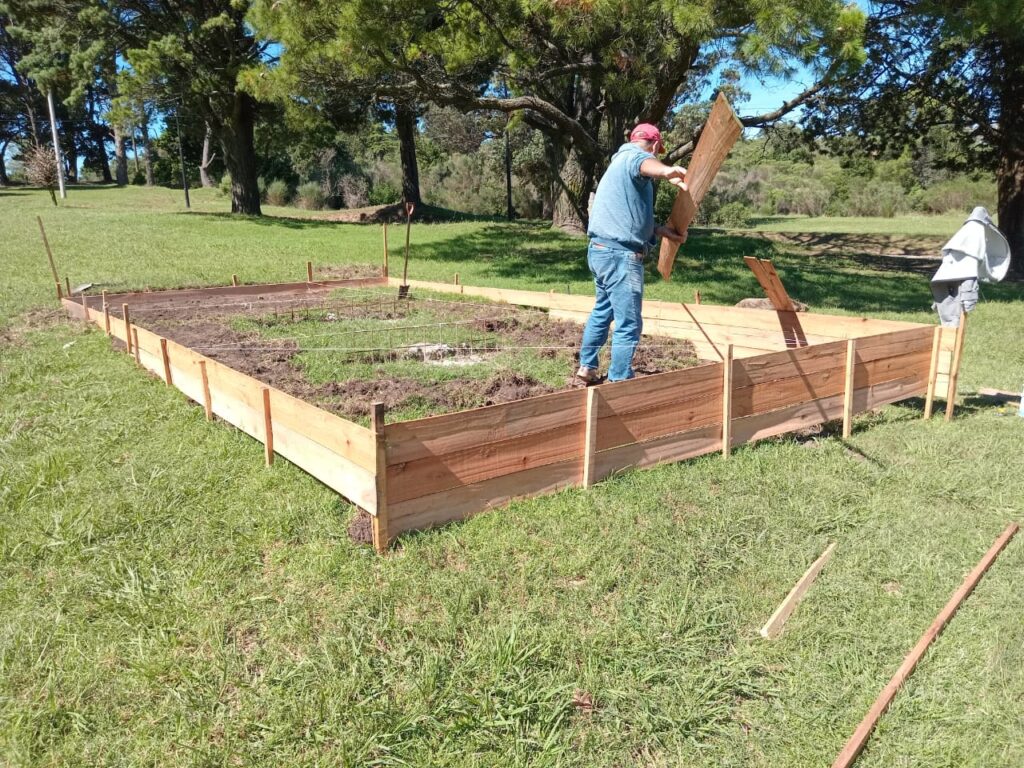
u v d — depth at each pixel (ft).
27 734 7.19
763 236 74.69
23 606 9.14
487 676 8.11
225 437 14.58
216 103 76.79
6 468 12.89
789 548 11.16
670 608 9.48
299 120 47.60
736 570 10.55
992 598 10.06
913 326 18.83
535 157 116.16
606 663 8.45
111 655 8.34
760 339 22.33
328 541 10.66
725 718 7.87
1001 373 23.07
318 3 36.70
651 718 7.71
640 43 36.60
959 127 57.26
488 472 11.45
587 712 7.82
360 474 10.52
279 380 18.35
